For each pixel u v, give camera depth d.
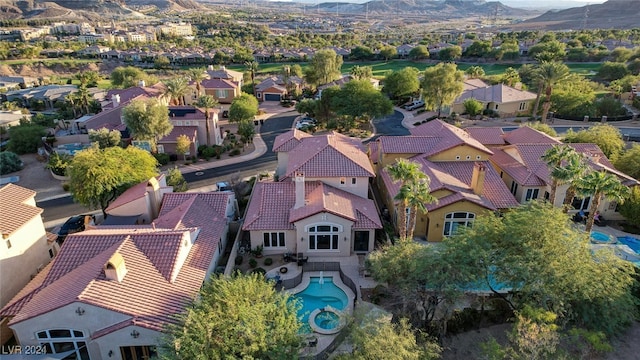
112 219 38.75
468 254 26.70
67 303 22.86
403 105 100.62
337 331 28.14
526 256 25.95
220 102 99.56
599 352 25.14
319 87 115.50
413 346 22.00
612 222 42.41
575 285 24.84
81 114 93.44
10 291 31.30
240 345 19.92
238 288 23.31
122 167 43.81
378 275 28.38
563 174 34.03
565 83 87.19
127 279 25.30
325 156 41.53
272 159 65.38
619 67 109.50
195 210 37.16
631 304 26.41
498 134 53.59
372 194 47.31
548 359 22.22
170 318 23.67
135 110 60.34
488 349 23.09
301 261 36.06
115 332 23.00
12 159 62.72
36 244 34.47
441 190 38.44
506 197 40.47
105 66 170.38
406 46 190.62
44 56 187.25
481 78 111.12
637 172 45.09
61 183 57.66
